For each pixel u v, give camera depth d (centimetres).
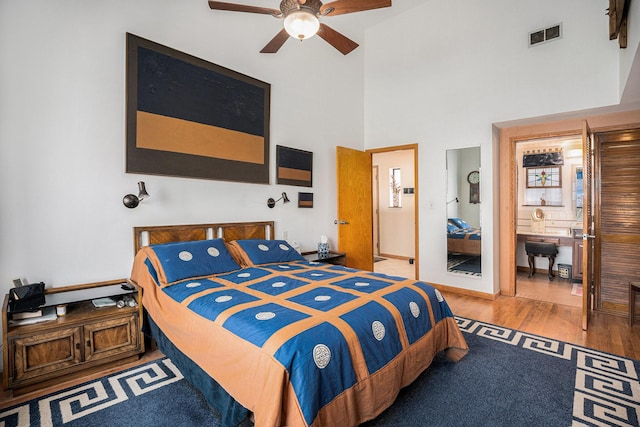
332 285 223
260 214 361
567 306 366
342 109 472
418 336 195
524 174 573
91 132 245
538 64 357
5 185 212
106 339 222
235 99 335
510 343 266
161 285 230
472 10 402
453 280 427
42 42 224
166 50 283
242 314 168
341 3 219
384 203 699
